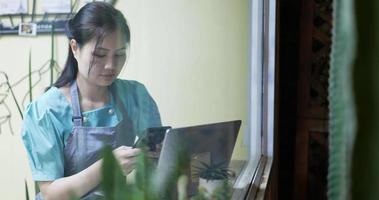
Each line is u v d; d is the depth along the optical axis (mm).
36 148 991
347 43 236
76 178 834
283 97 1885
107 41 1121
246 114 1557
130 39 1202
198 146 930
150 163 396
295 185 1910
